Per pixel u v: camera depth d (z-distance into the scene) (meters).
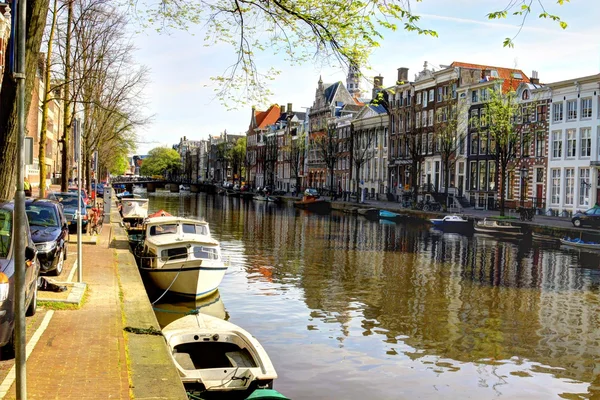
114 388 7.01
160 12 11.23
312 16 9.87
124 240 25.11
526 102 53.62
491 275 25.66
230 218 55.88
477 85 60.31
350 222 54.12
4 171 9.41
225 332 10.78
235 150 139.38
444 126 63.09
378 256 31.02
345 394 11.52
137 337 9.64
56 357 8.09
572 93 48.69
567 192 49.56
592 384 12.48
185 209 69.19
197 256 19.97
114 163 88.56
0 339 7.50
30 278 9.49
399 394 11.62
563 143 49.53
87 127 36.28
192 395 8.52
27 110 9.55
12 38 5.95
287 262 28.11
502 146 50.50
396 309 18.83
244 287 21.70
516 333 16.30
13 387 6.71
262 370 9.45
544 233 40.19
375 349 14.51
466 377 12.73
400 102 76.56
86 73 25.59
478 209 58.72
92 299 12.29
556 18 7.84
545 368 13.44
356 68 10.19
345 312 18.25
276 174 124.38
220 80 11.27
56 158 66.00
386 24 9.45
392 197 75.56
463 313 18.50
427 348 14.74
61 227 15.30
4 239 8.39
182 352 10.76
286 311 18.16
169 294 18.84
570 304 19.97
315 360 13.51
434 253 32.81
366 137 85.00
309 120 106.81
